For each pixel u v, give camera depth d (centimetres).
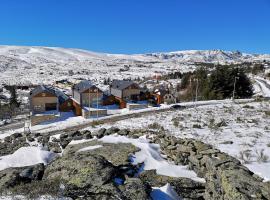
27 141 2280
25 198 1035
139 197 1012
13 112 8575
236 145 2134
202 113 4209
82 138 2027
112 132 2092
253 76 14212
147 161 1423
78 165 1127
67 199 1031
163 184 1223
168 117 4156
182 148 1474
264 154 1834
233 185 992
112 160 1388
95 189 1039
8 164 1519
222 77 8694
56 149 1834
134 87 8038
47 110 7312
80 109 7162
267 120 3328
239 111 4175
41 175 1239
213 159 1239
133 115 6053
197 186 1209
